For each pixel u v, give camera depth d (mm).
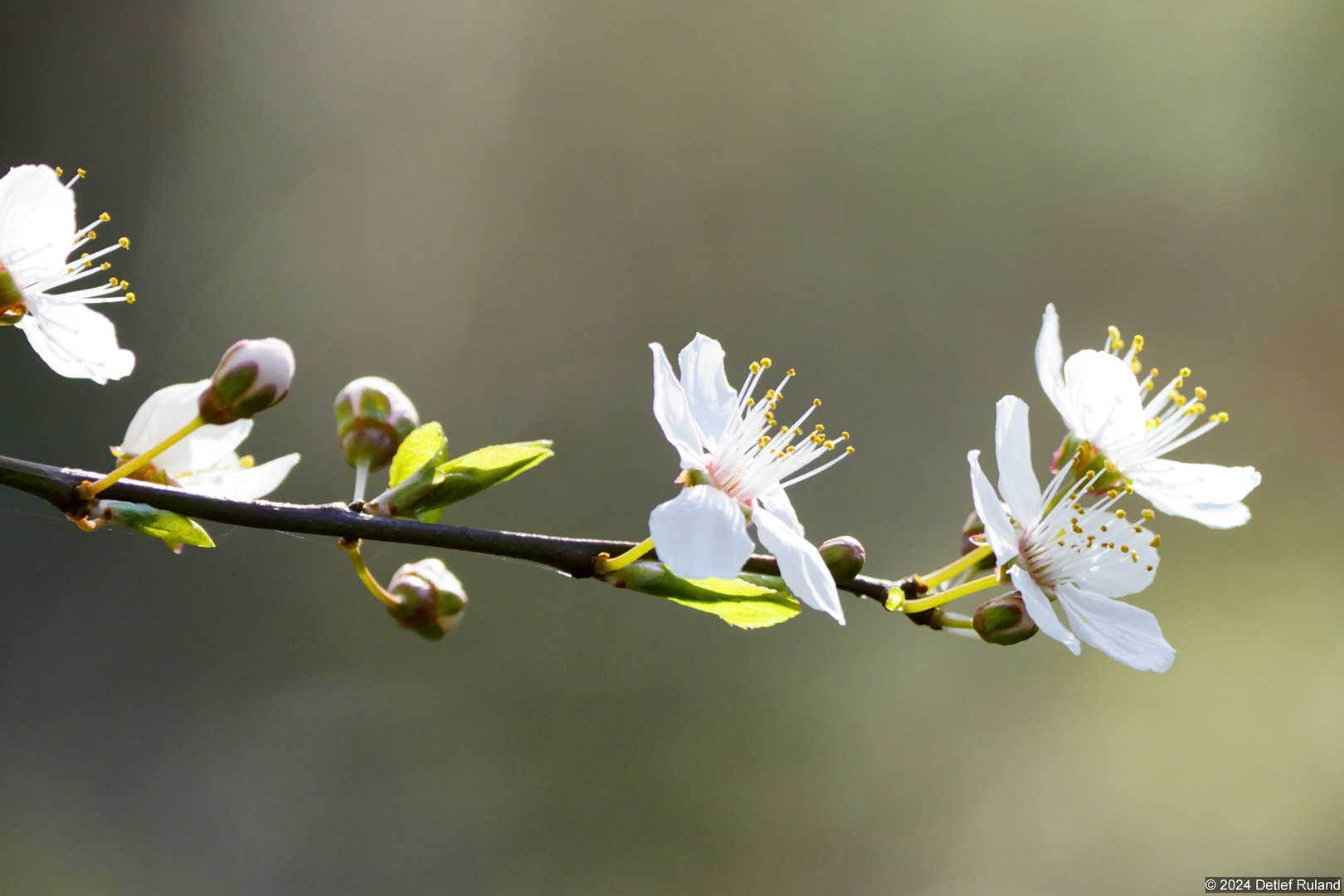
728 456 480
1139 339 498
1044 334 491
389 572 1011
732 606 476
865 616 1039
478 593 1017
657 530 473
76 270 481
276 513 472
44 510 948
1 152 1066
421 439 478
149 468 487
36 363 987
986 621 481
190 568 967
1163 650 483
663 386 480
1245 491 489
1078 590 485
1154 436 492
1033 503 486
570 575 476
